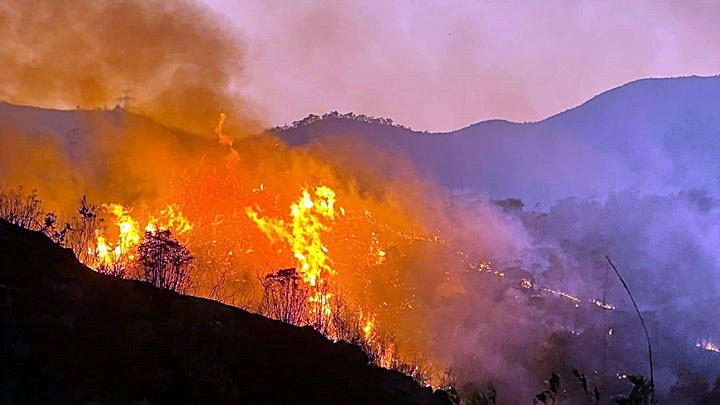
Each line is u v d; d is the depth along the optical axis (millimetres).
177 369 5750
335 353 6730
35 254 6254
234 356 6148
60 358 5398
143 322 6062
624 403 5531
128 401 5328
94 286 6250
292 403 5992
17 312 5594
